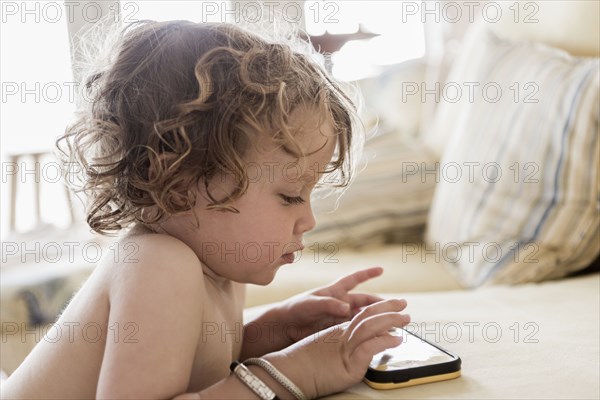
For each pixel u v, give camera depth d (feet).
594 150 3.96
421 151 5.85
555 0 4.95
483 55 5.37
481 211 4.55
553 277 4.11
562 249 4.07
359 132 3.13
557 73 4.34
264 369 2.31
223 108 2.44
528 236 4.17
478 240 4.45
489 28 5.69
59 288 4.25
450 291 4.39
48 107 8.70
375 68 7.97
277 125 2.46
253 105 2.45
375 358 2.54
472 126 5.06
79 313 2.40
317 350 2.38
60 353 2.39
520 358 2.59
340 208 5.36
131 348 2.14
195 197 2.49
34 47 8.32
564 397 2.21
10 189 8.84
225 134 2.43
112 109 2.58
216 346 2.55
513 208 4.32
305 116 2.56
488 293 3.73
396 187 5.52
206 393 2.22
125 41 2.68
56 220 9.18
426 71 7.34
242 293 3.09
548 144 4.20
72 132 2.81
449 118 5.90
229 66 2.51
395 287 4.41
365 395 2.35
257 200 2.51
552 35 4.96
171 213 2.46
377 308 2.51
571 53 4.76
